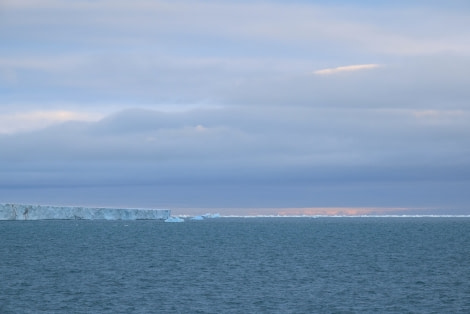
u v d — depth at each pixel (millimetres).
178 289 68250
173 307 58781
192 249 121812
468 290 68125
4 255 107188
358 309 58250
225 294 65188
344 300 62312
